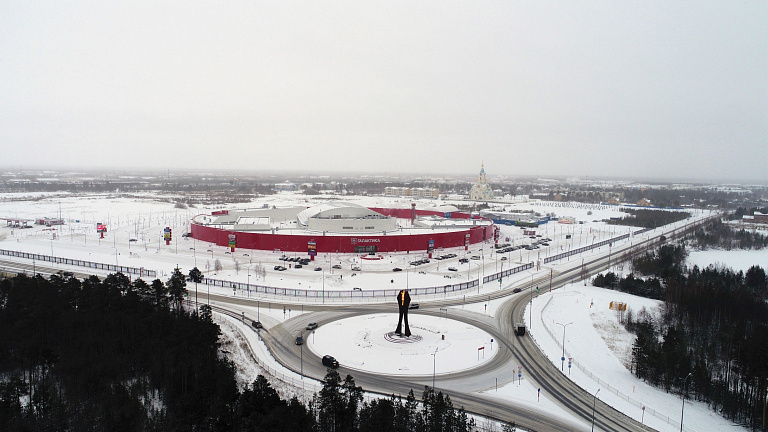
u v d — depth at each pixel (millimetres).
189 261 157875
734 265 168500
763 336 73875
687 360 76250
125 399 66000
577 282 141625
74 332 82688
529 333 97000
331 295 120750
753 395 69875
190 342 76062
